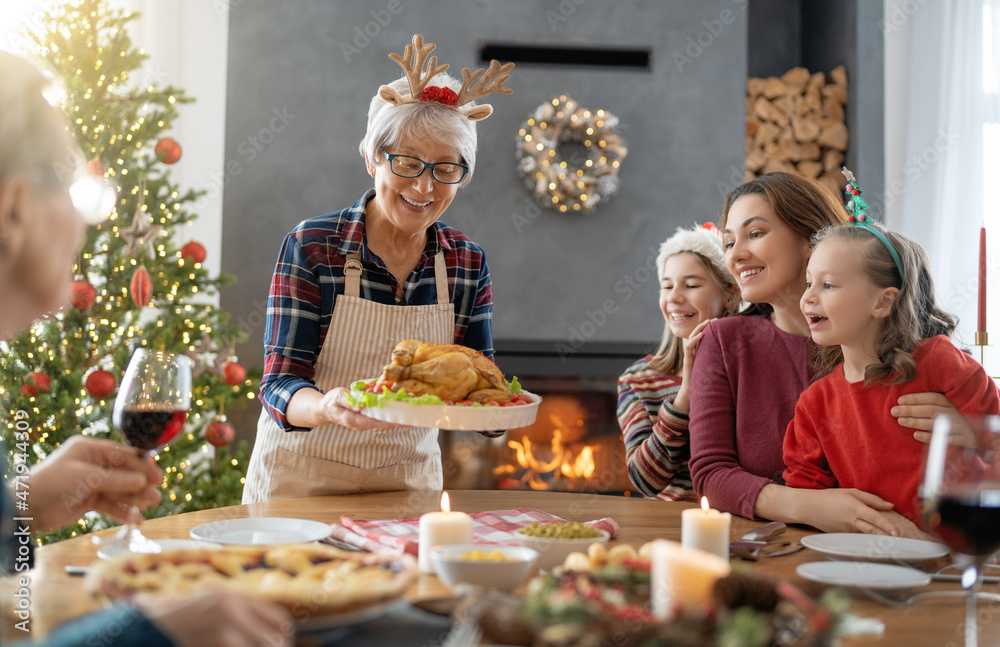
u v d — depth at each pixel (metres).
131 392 0.95
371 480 1.46
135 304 2.53
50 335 2.45
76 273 2.51
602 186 3.19
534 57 3.31
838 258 1.23
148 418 0.94
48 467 0.86
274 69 3.19
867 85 3.48
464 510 1.22
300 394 1.31
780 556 0.96
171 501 2.60
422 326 1.51
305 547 0.74
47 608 0.72
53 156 0.64
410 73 1.39
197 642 0.48
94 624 0.48
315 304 1.45
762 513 1.21
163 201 2.68
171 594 0.59
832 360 1.38
